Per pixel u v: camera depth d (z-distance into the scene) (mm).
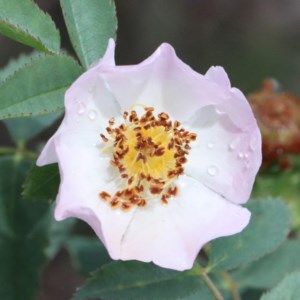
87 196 111
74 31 111
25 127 149
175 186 116
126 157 115
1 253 143
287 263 149
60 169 100
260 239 126
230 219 111
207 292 122
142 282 118
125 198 113
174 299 118
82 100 107
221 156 115
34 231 144
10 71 147
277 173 170
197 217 113
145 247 109
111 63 101
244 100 108
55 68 105
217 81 107
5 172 144
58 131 99
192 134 116
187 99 114
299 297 114
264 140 167
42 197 111
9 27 104
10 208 143
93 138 113
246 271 149
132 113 114
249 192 112
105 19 112
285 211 128
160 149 116
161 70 111
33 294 143
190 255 107
